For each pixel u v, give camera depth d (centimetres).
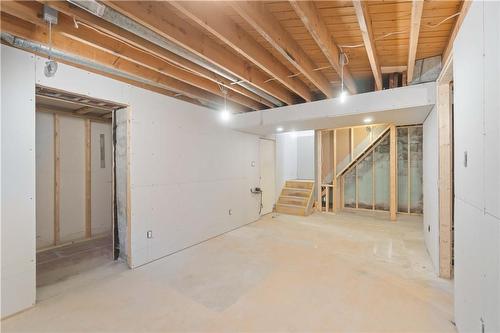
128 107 313
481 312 138
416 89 305
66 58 240
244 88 359
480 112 138
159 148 349
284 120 414
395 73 343
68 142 418
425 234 396
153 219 339
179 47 226
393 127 563
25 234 225
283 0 189
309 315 213
